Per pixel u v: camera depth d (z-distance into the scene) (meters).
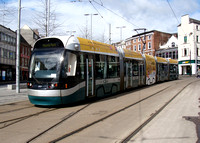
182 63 50.75
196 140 4.36
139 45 64.44
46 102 8.30
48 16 18.62
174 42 56.22
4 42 37.94
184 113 6.93
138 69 16.17
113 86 12.00
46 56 8.71
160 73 22.44
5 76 39.19
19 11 15.13
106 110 7.87
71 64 8.72
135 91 14.41
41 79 8.43
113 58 12.20
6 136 4.93
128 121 6.12
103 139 4.58
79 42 9.40
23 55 48.28
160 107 8.14
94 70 10.19
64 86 8.26
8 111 8.02
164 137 4.59
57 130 5.34
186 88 15.57
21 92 15.62
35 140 4.59
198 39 49.50
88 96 9.62
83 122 6.12
